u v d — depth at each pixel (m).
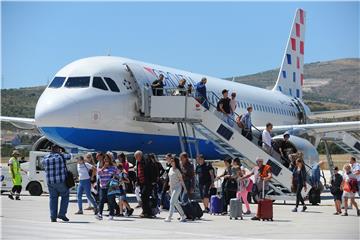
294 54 47.53
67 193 18.30
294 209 23.05
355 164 24.19
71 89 25.14
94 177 22.14
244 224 18.25
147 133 27.28
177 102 25.09
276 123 40.91
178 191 18.77
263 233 16.03
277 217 20.69
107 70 25.84
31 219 18.66
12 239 14.09
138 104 26.33
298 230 16.80
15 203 24.25
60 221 18.39
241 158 27.27
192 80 31.19
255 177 22.80
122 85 25.98
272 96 42.16
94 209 20.52
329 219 20.09
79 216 20.12
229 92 34.91
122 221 18.73
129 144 26.72
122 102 25.70
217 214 21.20
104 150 26.03
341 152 96.81
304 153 29.91
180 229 16.73
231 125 27.66
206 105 26.91
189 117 25.28
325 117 51.09
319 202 27.03
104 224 17.78
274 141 30.00
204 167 22.05
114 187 19.03
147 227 17.16
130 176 24.59
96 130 25.03
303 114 45.66
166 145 28.73
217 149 31.98
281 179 26.44
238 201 19.80
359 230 16.88
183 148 26.45
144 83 26.81
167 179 21.97
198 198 25.59
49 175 18.05
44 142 30.77
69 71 25.73
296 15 47.72
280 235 15.65
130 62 27.44
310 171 29.30
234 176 21.30
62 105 24.41
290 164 27.39
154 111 25.44
